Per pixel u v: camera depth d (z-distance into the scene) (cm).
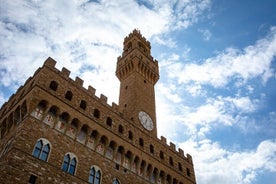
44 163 4075
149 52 9106
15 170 3700
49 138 4378
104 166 4941
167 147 6731
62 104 4816
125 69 8038
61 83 5069
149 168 5803
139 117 6512
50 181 3988
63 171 4244
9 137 4441
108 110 5712
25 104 4522
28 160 3912
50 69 5025
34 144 4131
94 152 4938
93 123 5166
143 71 7956
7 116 4834
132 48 8544
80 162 4591
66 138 4631
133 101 6856
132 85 7369
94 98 5562
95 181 4656
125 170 5291
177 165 6631
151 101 7412
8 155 3766
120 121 5828
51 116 4641
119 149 5450
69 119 4794
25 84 5247
